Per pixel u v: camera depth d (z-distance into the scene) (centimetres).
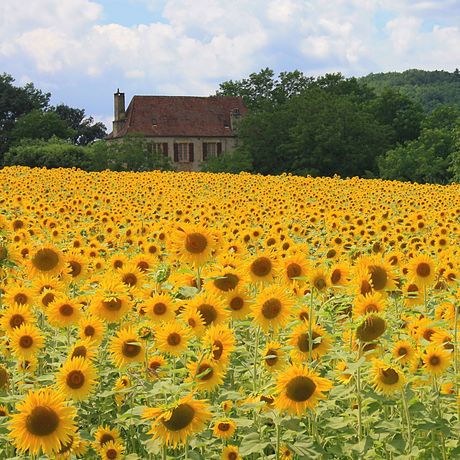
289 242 1055
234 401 571
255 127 8031
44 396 423
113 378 622
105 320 635
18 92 10294
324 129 7694
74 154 5894
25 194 2334
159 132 9131
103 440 547
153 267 842
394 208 2242
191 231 644
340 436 525
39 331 583
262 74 11050
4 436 465
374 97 11288
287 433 481
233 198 2341
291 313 574
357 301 558
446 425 524
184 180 3331
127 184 2953
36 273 724
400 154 7100
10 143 9525
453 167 6775
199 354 541
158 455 516
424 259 759
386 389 503
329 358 571
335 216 1828
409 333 639
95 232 1534
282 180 3525
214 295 577
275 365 565
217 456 508
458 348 599
